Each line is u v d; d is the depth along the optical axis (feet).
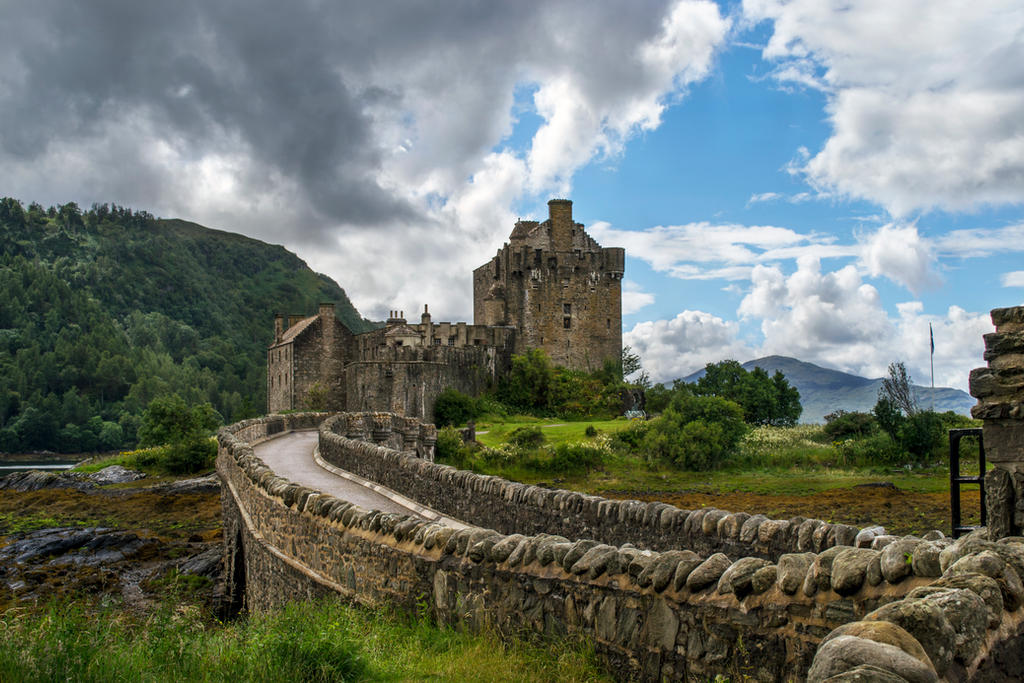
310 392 347.97
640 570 28.32
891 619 18.47
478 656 31.58
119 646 33.30
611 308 401.29
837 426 242.99
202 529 148.66
